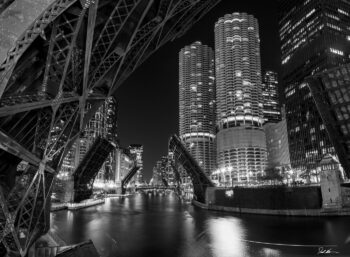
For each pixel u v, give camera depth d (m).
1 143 6.30
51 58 7.19
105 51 8.91
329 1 161.50
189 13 11.91
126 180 182.25
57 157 9.73
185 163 78.94
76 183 81.75
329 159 59.81
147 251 30.02
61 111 8.72
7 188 7.85
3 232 7.07
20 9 5.54
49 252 13.66
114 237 37.69
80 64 8.58
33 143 8.01
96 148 70.88
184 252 29.67
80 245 15.39
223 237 36.88
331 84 53.38
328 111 56.94
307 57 163.62
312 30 163.12
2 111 6.32
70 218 58.47
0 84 5.32
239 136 197.62
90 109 11.62
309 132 150.50
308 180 125.62
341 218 48.34
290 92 174.25
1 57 5.29
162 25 10.21
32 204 8.23
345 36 160.00
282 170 159.38
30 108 6.99
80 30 8.15
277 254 27.98
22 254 7.96
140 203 110.00
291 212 54.81
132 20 9.60
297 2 180.50
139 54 11.42
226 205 72.00
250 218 54.84
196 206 89.44
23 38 5.58
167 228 45.41
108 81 10.93
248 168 191.00
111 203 109.56
